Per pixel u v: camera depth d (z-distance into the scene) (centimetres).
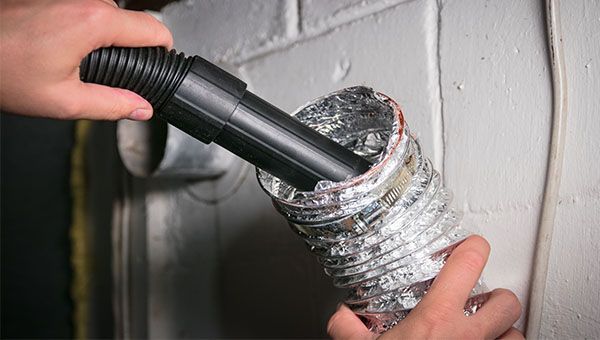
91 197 151
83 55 52
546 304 67
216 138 58
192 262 114
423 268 61
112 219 141
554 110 65
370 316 63
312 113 66
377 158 65
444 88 75
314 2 90
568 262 65
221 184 107
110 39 53
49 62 51
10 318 157
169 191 119
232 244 106
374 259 60
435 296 59
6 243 157
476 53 72
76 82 53
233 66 103
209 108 56
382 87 81
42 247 157
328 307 91
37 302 157
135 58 54
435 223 61
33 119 156
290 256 96
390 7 80
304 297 94
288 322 97
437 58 76
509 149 70
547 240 65
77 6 51
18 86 52
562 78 64
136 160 105
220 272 109
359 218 57
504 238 70
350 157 61
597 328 63
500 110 70
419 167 61
